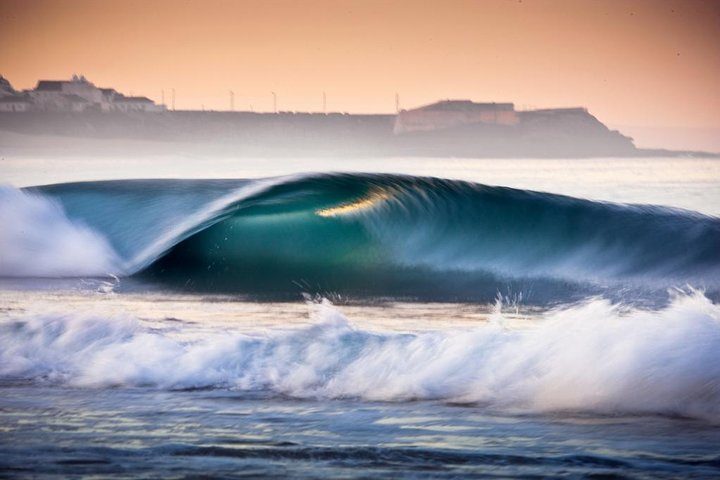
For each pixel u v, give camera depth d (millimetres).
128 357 40938
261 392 38188
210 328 52750
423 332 53219
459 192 80875
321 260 75250
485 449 31250
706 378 35969
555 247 77625
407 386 38188
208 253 74000
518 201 80812
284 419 34625
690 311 38562
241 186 83938
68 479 28484
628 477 28734
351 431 33188
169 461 29984
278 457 30406
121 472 29016
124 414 35188
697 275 73875
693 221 79062
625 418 34781
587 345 38031
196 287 68875
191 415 35062
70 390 38469
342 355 40188
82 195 81750
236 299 63906
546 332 39562
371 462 29984
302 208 77062
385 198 79500
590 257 76375
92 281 70188
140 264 73688
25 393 38031
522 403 36594
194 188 83438
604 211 79625
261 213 76312
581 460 30203
